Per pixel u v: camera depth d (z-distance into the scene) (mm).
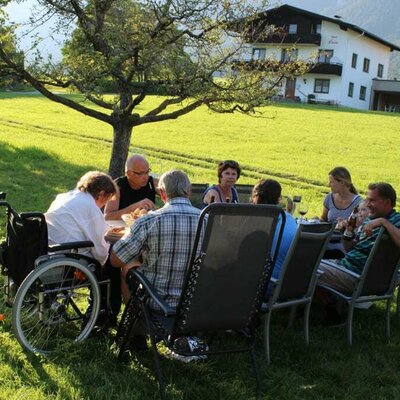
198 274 3463
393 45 55594
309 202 11461
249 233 3506
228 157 17078
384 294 4922
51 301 4133
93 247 4211
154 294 3617
